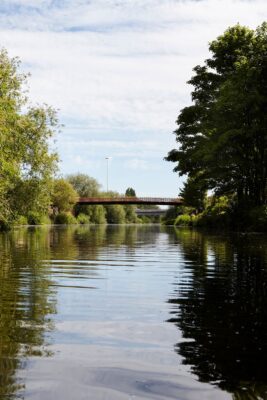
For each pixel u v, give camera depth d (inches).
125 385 150.3
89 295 306.2
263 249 682.2
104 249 725.9
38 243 878.4
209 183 1476.4
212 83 1566.2
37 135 1218.0
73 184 4581.7
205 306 271.6
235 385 150.9
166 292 318.7
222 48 1493.6
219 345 192.7
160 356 178.4
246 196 1440.7
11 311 254.7
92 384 150.8
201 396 142.2
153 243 885.8
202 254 614.9
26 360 171.6
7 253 638.5
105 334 208.8
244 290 327.3
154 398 140.9
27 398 139.0
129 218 5910.4
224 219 1581.0
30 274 409.4
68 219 3459.6
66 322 230.4
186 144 1609.3
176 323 229.9
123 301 285.9
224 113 1344.7
